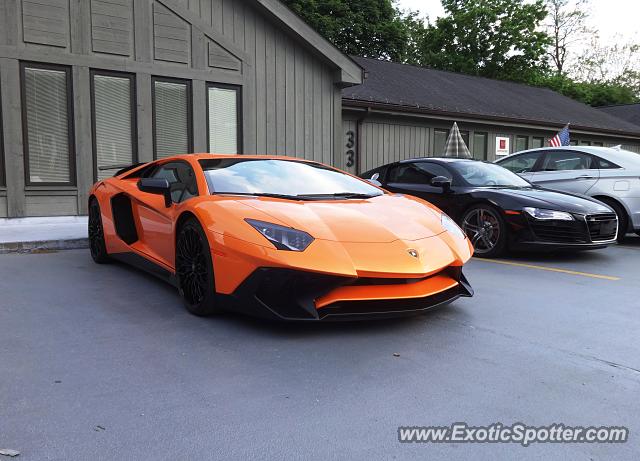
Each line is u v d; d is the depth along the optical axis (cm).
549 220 550
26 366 254
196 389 231
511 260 581
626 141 1997
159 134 855
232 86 921
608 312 367
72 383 236
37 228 706
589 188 754
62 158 780
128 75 822
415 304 312
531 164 838
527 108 1745
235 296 301
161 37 844
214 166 396
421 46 3366
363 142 1255
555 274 502
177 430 196
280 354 275
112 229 475
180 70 863
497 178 650
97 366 256
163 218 390
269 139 961
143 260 427
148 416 206
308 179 409
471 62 3062
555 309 373
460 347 291
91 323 323
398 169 711
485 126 1542
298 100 988
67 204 786
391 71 1695
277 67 961
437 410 216
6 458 175
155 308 357
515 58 3094
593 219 559
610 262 577
